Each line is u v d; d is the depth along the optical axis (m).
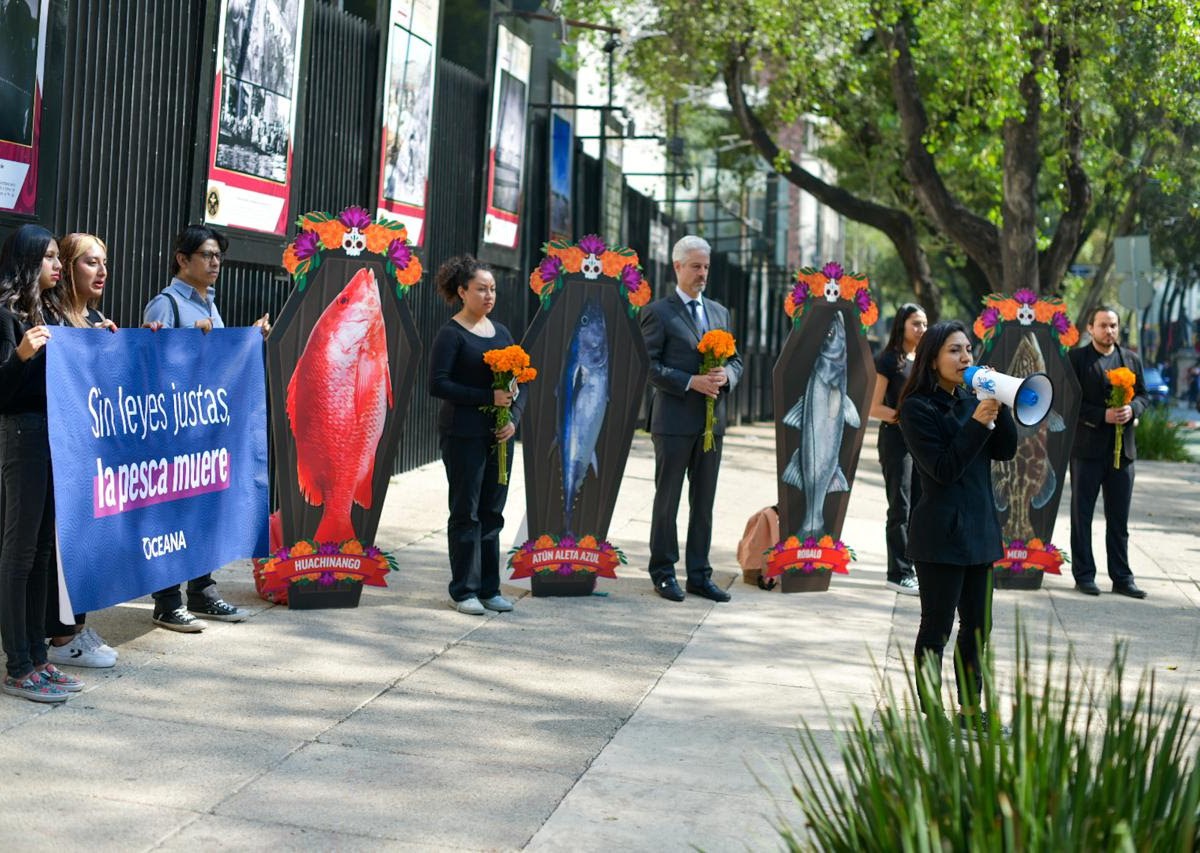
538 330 7.84
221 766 4.71
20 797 4.29
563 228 17.36
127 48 7.92
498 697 5.79
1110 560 9.00
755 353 27.12
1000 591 8.90
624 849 4.17
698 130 30.38
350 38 11.21
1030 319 8.84
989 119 18.94
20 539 5.20
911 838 2.90
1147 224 25.00
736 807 4.57
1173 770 3.24
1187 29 17.66
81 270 5.53
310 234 7.12
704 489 8.05
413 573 8.36
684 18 20.39
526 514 7.89
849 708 5.87
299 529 7.17
